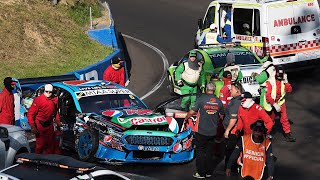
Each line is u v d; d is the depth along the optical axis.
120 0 47.84
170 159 15.67
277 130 19.23
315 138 18.17
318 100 22.27
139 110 16.52
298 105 21.70
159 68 28.83
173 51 32.47
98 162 15.80
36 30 29.23
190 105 17.08
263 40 24.00
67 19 32.00
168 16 42.03
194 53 19.58
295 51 24.23
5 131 13.27
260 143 13.14
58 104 17.09
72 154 16.86
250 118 14.74
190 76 19.67
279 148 17.34
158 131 15.70
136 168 15.67
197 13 43.06
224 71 18.27
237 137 15.04
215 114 14.59
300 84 24.52
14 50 27.12
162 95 23.91
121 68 20.12
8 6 30.25
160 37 35.84
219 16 26.45
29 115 15.27
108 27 32.00
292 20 24.11
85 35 30.70
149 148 15.44
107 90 17.33
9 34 28.05
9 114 16.25
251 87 20.12
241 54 22.06
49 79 19.62
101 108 16.61
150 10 44.12
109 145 15.42
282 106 17.75
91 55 28.48
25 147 14.23
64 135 16.92
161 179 14.73
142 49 32.84
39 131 15.41
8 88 16.17
